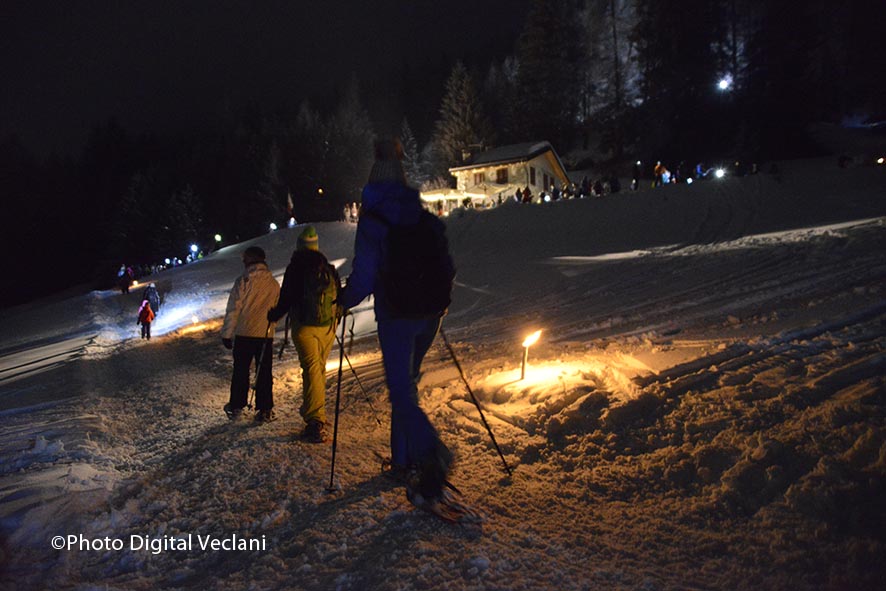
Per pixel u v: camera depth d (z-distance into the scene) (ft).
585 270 54.03
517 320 35.24
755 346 17.99
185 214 268.62
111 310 110.01
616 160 230.27
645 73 219.61
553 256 71.05
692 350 19.07
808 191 93.20
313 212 295.28
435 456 11.24
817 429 11.82
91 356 52.80
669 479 11.86
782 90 185.68
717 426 13.12
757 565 9.07
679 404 14.58
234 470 15.35
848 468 10.46
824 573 8.63
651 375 16.78
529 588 8.84
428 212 11.75
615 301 35.83
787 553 9.16
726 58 212.02
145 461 17.54
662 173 142.92
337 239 137.49
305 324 17.33
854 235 46.32
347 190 296.51
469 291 52.37
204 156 335.06
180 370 37.58
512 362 22.08
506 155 195.21
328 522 11.53
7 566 10.76
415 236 11.24
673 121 199.82
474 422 16.12
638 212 99.76
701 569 9.16
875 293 23.50
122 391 31.94
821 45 208.03
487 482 12.66
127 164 382.42
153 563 10.82
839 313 21.11
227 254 158.20
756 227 71.77
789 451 11.38
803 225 65.77
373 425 18.12
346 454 15.51
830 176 102.42
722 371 16.22
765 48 190.70
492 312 40.32
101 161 383.04
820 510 9.86
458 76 301.63
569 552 9.86
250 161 307.17
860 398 12.52
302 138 306.55
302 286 17.38
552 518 11.04
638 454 13.07
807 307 23.58
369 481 13.48
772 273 35.65
